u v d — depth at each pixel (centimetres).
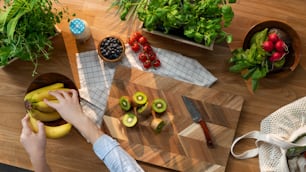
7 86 140
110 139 128
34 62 140
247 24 138
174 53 140
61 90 129
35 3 113
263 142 137
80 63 140
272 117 135
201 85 139
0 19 115
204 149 138
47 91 129
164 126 138
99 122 139
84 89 140
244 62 125
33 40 121
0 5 138
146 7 129
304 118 133
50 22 125
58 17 127
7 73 141
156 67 140
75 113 126
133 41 137
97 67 140
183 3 122
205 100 138
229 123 138
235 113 138
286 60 134
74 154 140
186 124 138
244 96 139
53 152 140
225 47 139
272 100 139
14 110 140
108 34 141
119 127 138
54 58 140
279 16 138
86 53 140
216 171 137
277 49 122
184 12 117
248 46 133
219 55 139
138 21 140
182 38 132
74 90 131
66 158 140
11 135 140
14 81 141
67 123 133
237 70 128
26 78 141
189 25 119
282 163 133
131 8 137
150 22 118
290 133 135
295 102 133
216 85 140
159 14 116
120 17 129
